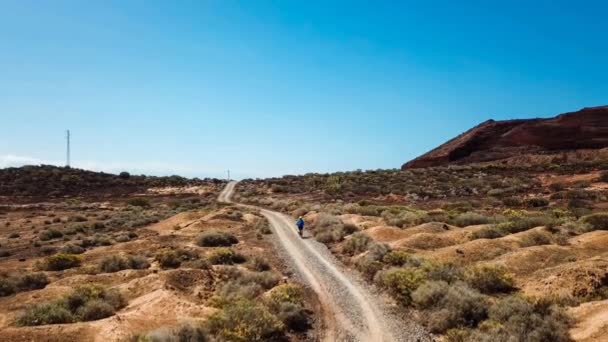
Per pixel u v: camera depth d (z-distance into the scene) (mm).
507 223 32969
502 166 93312
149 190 123875
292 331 17625
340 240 36844
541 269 21875
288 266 28891
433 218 40750
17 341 13805
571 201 49969
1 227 59156
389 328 17812
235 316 16391
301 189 98062
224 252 30016
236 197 99125
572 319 15508
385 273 23484
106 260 28812
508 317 16266
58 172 129875
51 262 29938
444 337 16594
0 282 24312
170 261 28891
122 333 14703
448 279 21422
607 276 19094
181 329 14492
